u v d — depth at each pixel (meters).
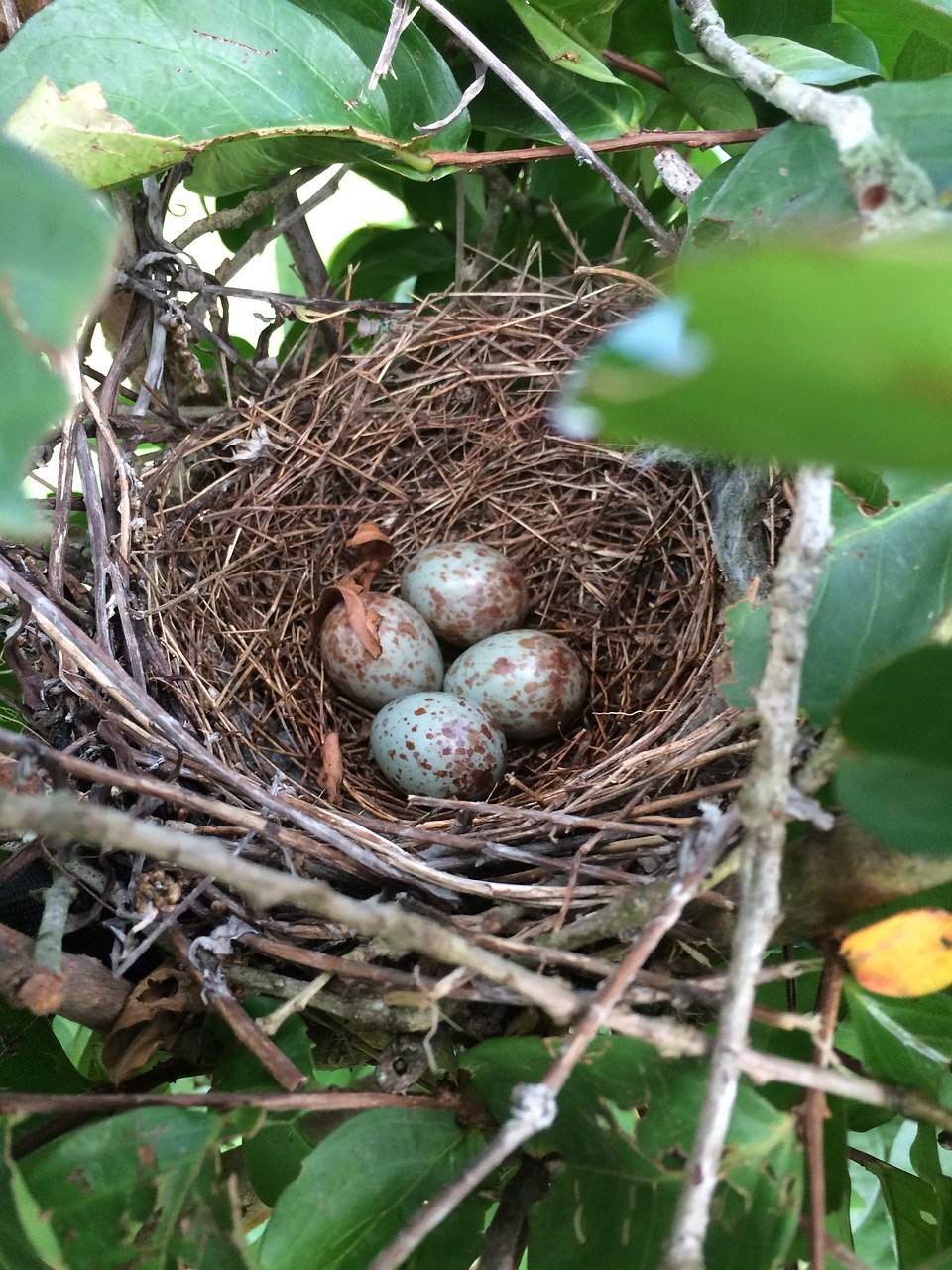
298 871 0.11
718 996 0.08
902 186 0.06
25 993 0.08
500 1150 0.06
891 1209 0.11
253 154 0.14
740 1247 0.08
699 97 0.14
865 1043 0.08
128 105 0.11
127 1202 0.08
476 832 0.12
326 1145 0.09
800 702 0.09
